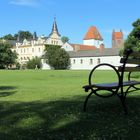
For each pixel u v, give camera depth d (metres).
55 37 154.38
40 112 8.72
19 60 159.88
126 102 10.48
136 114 8.46
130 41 44.06
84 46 166.62
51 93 14.85
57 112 8.72
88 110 9.00
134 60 8.74
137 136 6.35
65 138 6.27
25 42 158.62
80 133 6.59
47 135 6.48
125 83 9.24
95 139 6.15
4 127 7.12
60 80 28.38
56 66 124.06
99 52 127.75
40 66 129.50
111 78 32.31
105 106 9.65
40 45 151.25
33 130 6.88
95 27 185.62
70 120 7.71
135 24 43.78
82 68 131.00
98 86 8.40
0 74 44.94
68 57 126.75
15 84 22.97
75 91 15.77
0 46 116.69
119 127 7.04
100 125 7.23
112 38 183.50
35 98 12.87
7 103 10.74
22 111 8.91
